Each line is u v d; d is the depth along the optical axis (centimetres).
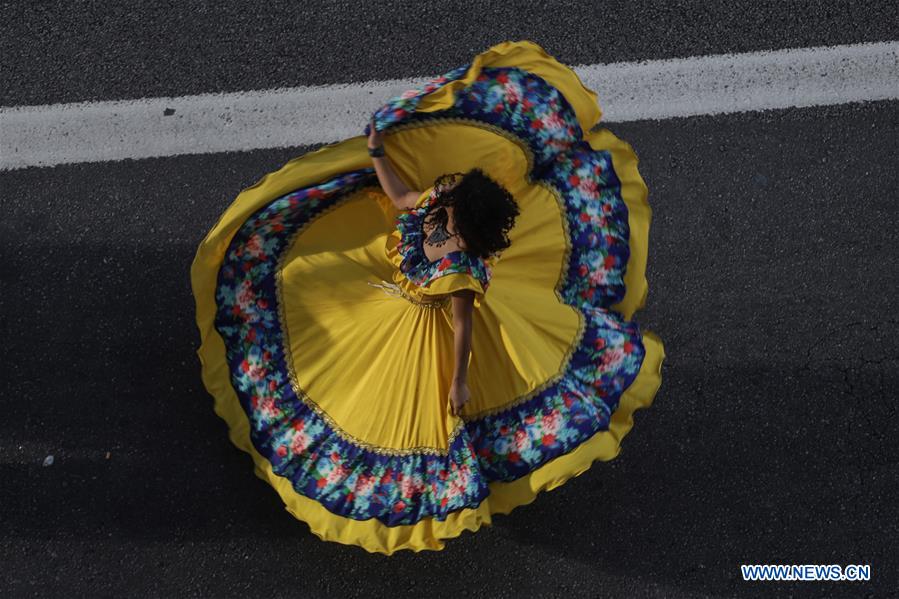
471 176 485
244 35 757
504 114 574
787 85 766
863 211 750
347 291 596
